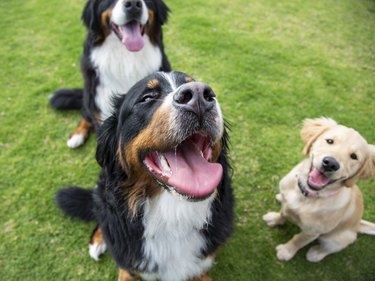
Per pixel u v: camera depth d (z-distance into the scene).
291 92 1.02
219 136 0.41
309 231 0.62
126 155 0.47
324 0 1.47
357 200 0.61
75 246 0.71
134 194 0.49
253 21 1.30
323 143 0.55
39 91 1.00
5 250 0.70
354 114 0.97
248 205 0.77
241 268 0.68
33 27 1.23
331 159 0.52
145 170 0.45
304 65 1.12
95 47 0.78
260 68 1.09
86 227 0.73
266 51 1.16
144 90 0.46
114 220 0.53
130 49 0.75
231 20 1.29
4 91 1.00
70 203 0.71
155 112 0.42
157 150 0.42
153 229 0.52
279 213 0.73
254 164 0.84
